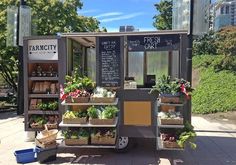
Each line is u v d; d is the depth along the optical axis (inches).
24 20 429.1
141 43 332.8
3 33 693.9
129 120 334.6
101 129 329.4
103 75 337.1
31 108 374.6
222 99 725.3
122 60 334.6
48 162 314.3
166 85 315.9
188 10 396.2
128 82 336.5
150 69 358.0
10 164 308.0
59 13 765.3
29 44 368.5
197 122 580.1
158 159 326.6
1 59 725.3
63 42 354.6
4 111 732.7
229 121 594.6
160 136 319.0
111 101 323.0
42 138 315.9
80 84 331.6
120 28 366.9
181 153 350.0
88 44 403.9
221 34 915.4
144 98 332.2
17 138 414.3
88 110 321.4
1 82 1233.4
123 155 338.0
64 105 342.0
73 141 325.4
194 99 749.3
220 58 921.5
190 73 390.9
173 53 350.3
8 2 716.0
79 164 309.0
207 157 336.5
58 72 360.2
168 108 322.7
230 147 380.5
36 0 740.7
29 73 373.4
